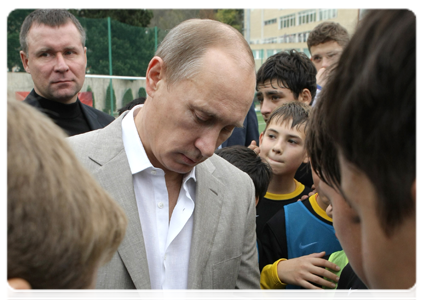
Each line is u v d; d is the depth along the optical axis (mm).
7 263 321
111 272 976
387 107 310
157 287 1059
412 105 300
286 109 2146
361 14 350
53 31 2074
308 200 1758
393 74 302
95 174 1019
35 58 2098
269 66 2732
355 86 328
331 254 1566
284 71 2674
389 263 374
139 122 1114
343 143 359
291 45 26453
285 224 1730
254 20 28094
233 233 1187
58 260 337
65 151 355
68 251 340
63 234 332
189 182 1160
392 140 313
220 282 1127
